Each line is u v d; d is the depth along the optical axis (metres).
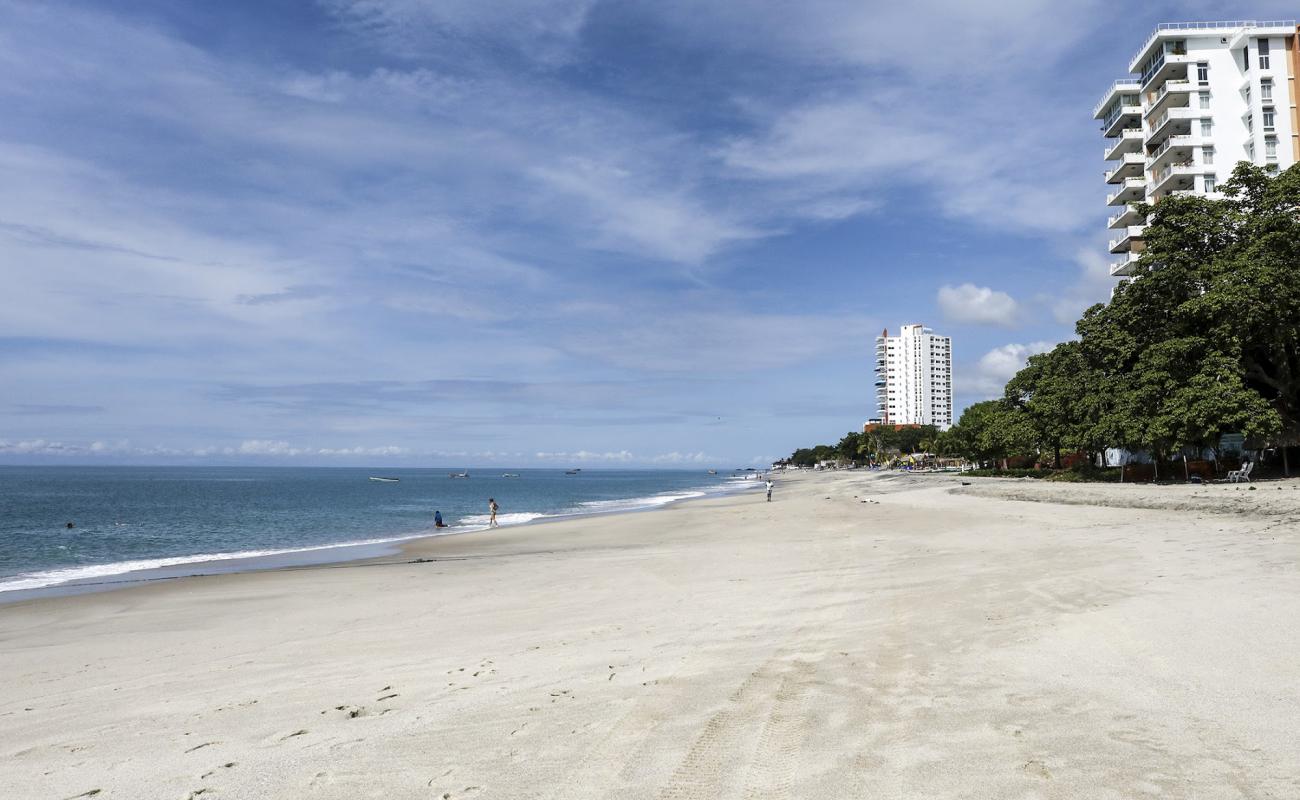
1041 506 27.28
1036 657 6.68
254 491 99.69
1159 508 22.59
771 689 6.09
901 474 93.75
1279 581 9.40
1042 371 57.38
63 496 81.25
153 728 6.19
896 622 8.45
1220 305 31.53
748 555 16.92
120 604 14.84
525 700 6.23
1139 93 69.81
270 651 9.31
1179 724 4.92
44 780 5.12
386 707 6.34
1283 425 33.12
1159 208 37.59
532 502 71.25
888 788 4.17
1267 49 62.44
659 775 4.49
